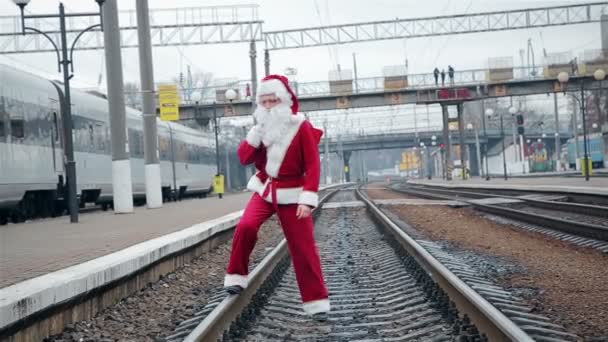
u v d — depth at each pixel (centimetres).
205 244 1355
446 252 1248
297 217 638
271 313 740
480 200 2722
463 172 5822
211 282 1018
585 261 1087
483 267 1044
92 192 2556
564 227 1496
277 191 654
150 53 2294
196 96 4438
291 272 1071
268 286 867
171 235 1205
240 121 7325
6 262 905
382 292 855
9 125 1836
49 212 2236
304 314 741
